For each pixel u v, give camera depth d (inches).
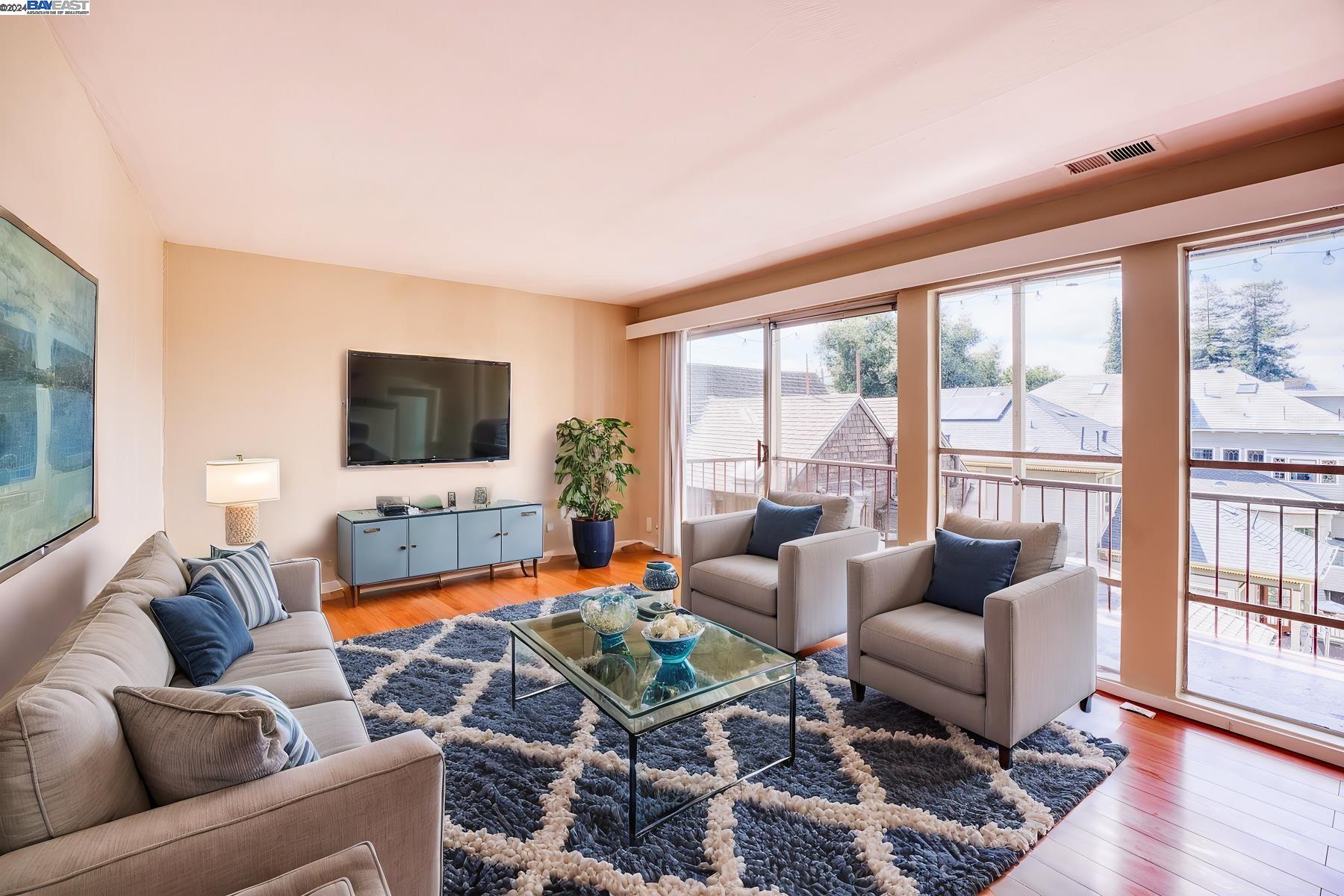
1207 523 108.7
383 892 40.6
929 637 97.0
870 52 73.3
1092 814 78.5
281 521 167.9
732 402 207.6
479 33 69.8
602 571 203.9
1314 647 99.7
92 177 86.4
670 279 195.5
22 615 62.2
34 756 38.6
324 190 118.0
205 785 44.6
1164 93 82.5
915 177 111.5
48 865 36.6
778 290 182.2
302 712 70.9
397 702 106.5
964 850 70.7
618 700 78.0
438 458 192.5
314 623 101.5
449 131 94.1
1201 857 70.8
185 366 153.7
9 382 55.8
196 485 155.2
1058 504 129.8
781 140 96.8
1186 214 101.7
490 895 63.4
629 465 217.6
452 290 197.2
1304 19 66.2
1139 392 111.3
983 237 133.6
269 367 165.3
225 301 159.0
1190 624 114.3
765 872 67.1
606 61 75.5
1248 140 96.1
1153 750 93.9
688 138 96.3
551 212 131.0
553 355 219.9
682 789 82.0
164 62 75.6
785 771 86.5
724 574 136.4
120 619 64.8
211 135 95.1
